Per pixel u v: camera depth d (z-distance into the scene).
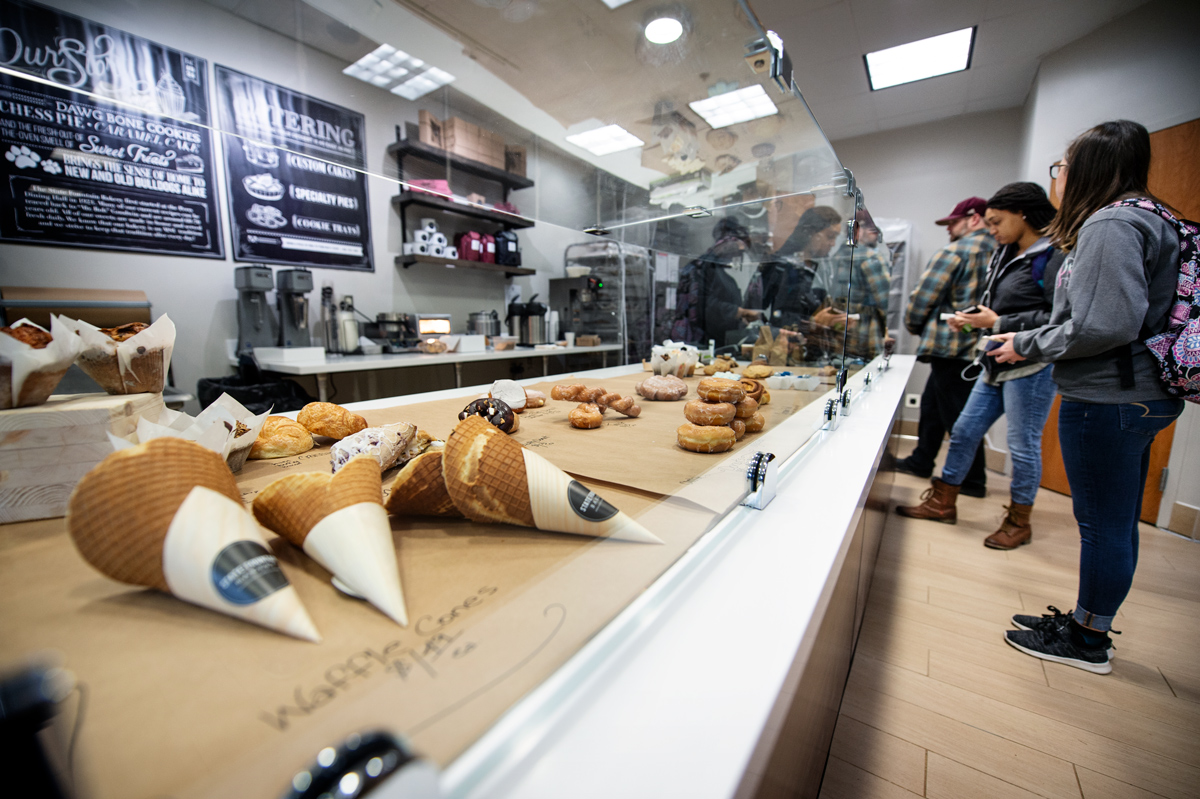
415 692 0.28
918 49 3.17
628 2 0.81
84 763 0.22
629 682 0.35
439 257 3.23
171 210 2.31
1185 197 2.34
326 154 1.20
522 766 0.27
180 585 0.34
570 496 0.49
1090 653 1.31
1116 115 2.68
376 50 1.01
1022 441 2.01
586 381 1.73
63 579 0.39
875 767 1.02
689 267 2.48
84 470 0.52
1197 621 1.56
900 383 2.10
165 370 0.67
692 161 1.56
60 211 2.03
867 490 0.88
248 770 0.22
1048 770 1.02
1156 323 1.06
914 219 4.41
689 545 0.52
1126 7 2.58
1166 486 2.33
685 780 0.27
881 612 1.59
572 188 1.85
